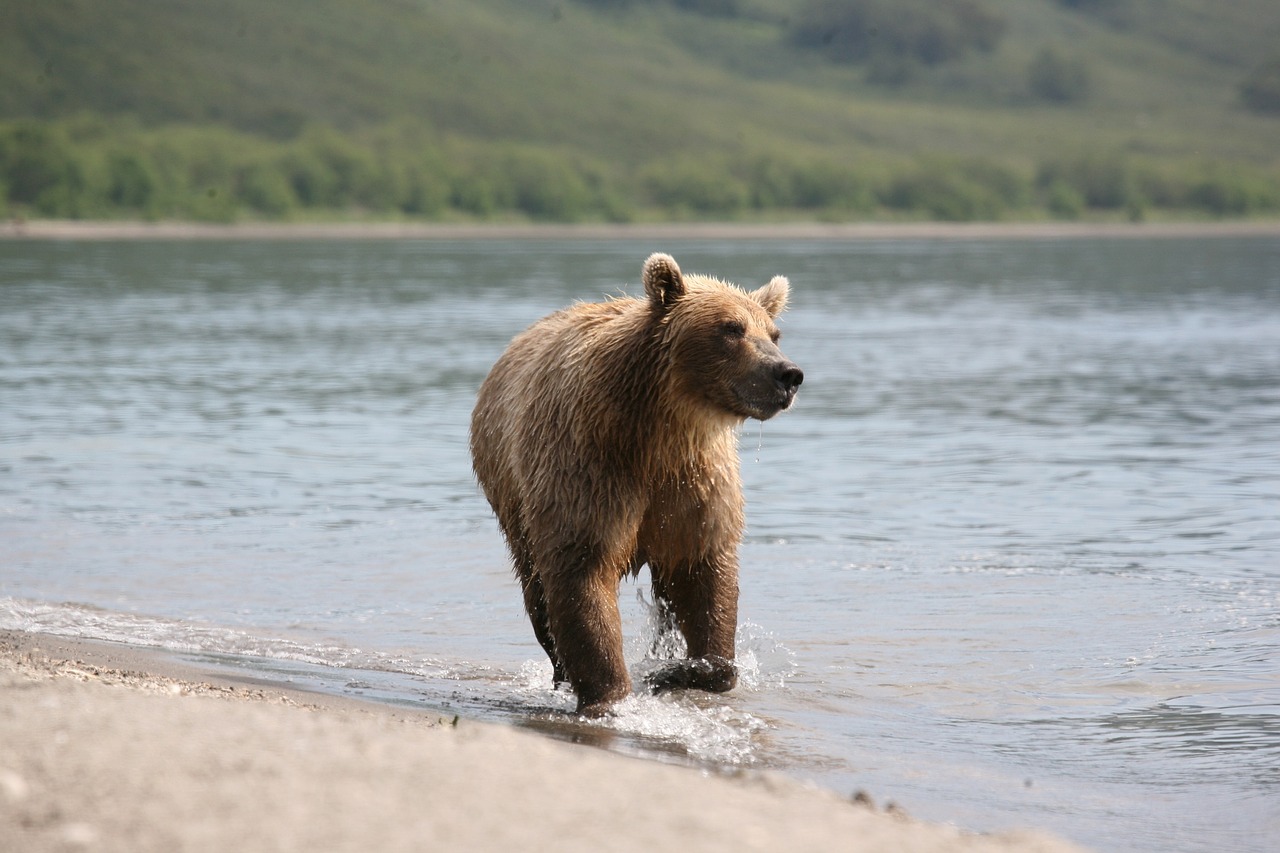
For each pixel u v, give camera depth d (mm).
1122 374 79438
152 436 56844
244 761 16859
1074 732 24938
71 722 18234
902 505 44906
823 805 17797
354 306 126188
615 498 25562
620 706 25219
